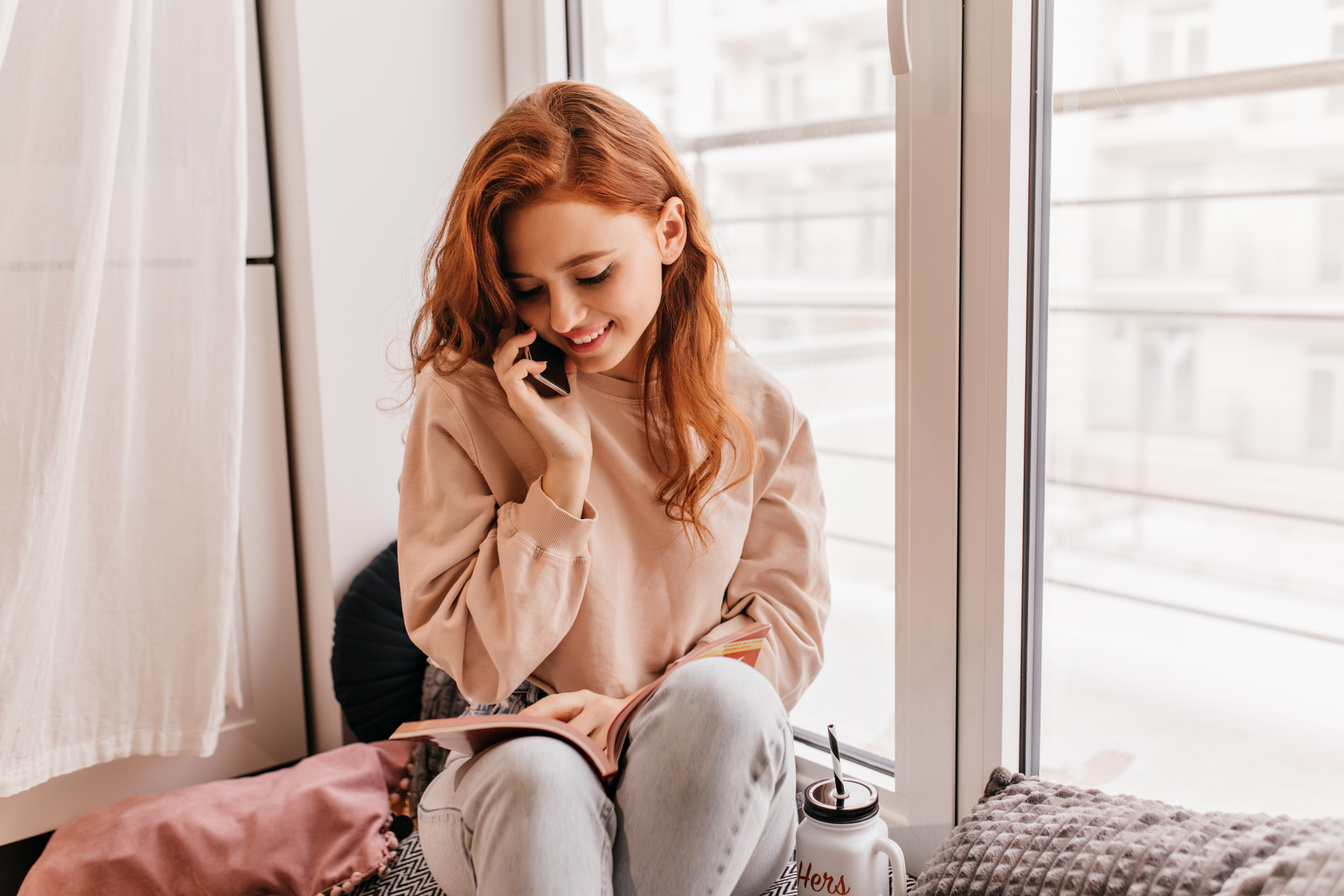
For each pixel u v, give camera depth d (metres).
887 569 1.36
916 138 1.10
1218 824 0.86
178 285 1.25
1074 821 0.92
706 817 0.85
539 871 0.79
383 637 1.38
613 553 1.07
